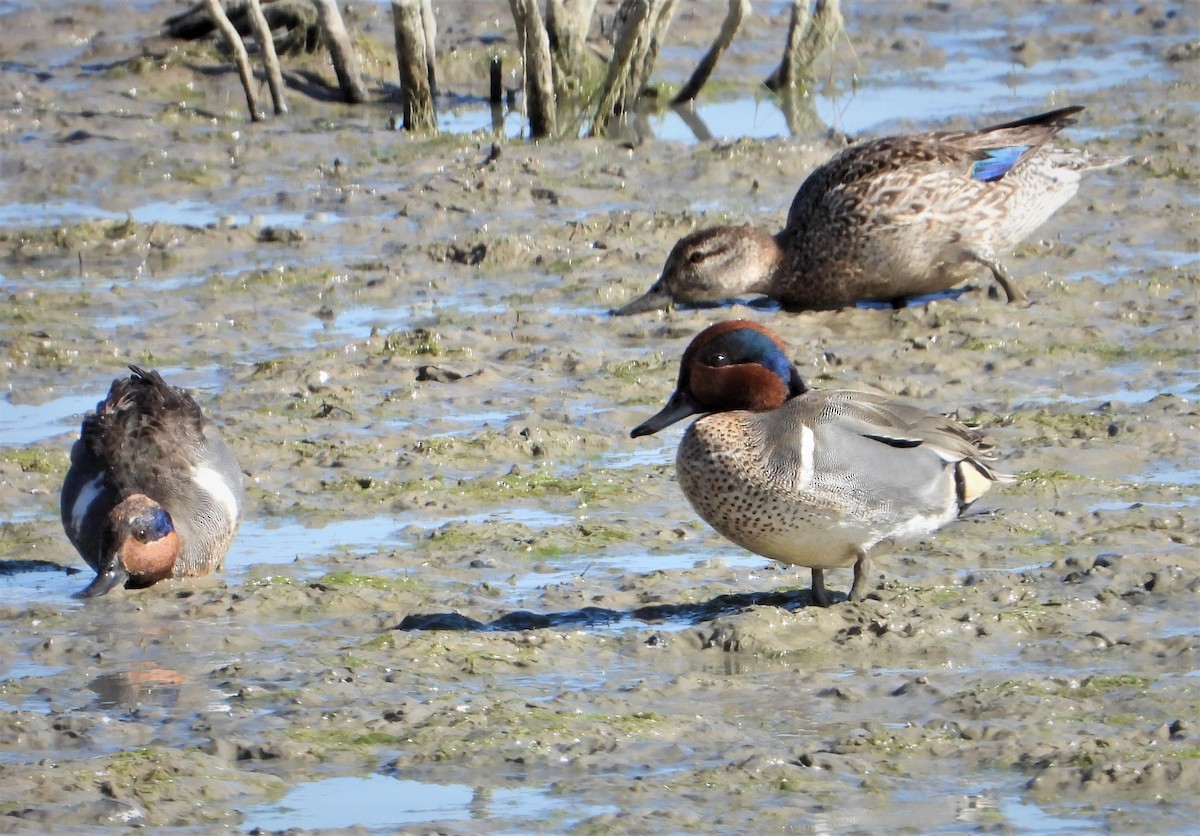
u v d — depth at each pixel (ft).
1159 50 99.91
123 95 93.09
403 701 31.14
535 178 77.51
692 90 93.20
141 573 38.58
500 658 33.17
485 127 88.63
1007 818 25.82
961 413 49.19
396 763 28.40
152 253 69.26
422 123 87.51
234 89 94.79
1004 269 59.82
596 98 90.38
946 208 59.21
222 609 36.83
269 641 34.96
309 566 39.81
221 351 57.57
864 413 35.01
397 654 33.40
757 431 34.91
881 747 28.35
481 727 29.53
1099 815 25.84
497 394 52.65
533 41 84.12
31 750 29.45
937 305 59.11
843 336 58.03
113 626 36.09
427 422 50.37
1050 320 57.57
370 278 64.80
